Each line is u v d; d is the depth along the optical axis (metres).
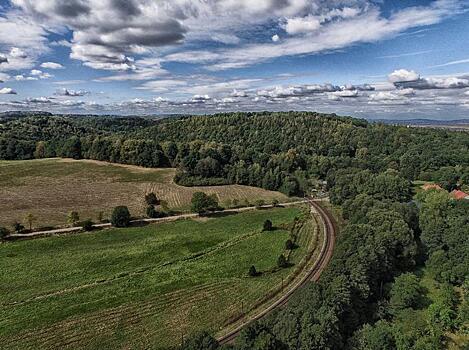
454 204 105.50
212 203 118.38
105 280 73.88
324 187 159.00
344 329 55.84
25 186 133.88
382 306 64.19
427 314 63.41
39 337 55.94
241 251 90.00
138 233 101.00
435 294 71.06
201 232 103.31
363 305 62.66
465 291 70.00
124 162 168.38
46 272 76.62
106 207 118.06
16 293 68.25
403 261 80.69
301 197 144.12
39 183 138.12
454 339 58.41
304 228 106.38
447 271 74.62
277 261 81.94
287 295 69.12
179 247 92.06
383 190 123.31
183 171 152.12
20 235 94.31
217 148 169.25
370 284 66.56
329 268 66.88
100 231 100.69
